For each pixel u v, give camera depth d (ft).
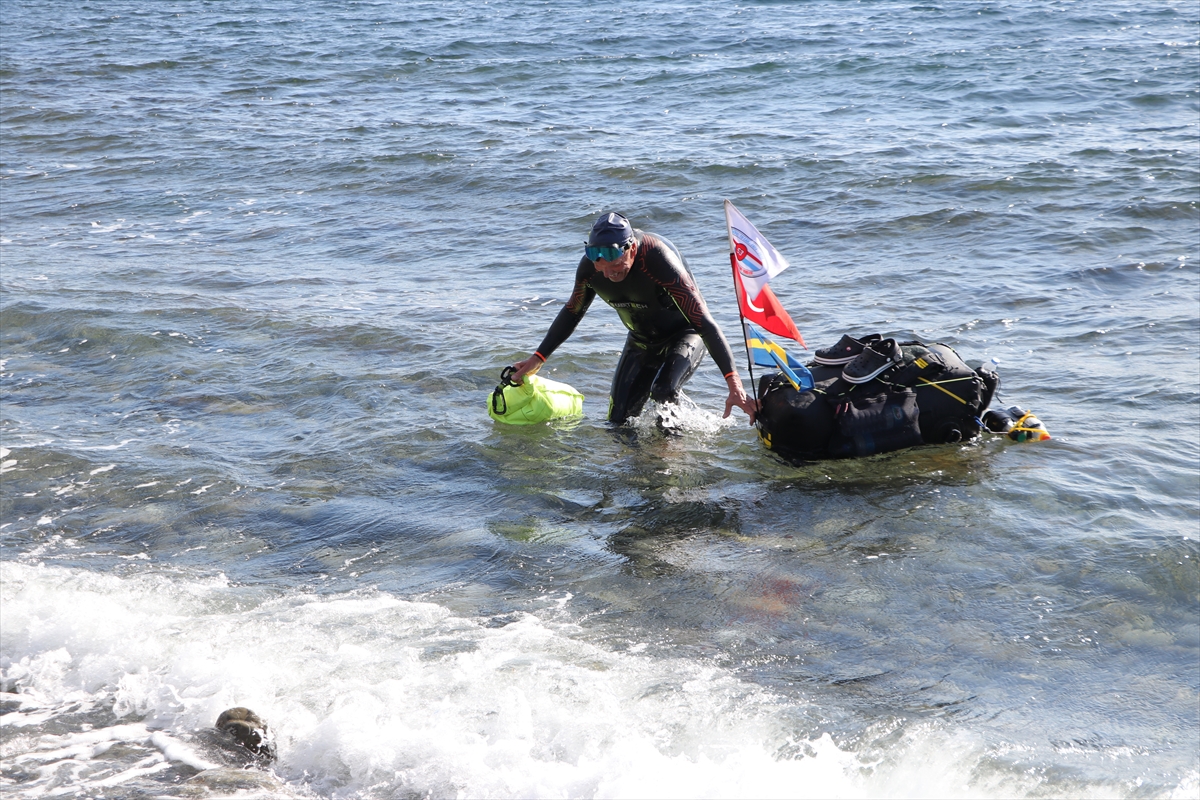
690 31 98.63
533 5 129.39
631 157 50.67
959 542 16.53
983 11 101.96
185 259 37.09
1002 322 27.68
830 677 13.00
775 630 14.15
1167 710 12.28
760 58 81.10
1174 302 28.68
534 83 76.23
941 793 10.83
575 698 12.46
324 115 65.72
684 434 21.47
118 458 20.36
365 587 15.52
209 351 26.86
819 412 19.90
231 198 46.62
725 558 16.28
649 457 20.38
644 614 14.62
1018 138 51.55
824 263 34.35
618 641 13.88
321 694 12.62
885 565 15.90
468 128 59.88
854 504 18.10
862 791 10.86
